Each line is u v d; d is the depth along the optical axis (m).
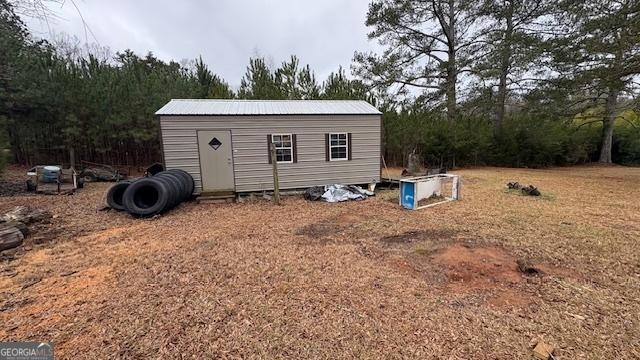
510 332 2.76
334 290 3.54
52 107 12.55
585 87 12.95
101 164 14.44
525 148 17.38
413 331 2.79
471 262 4.20
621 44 9.98
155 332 2.81
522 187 9.55
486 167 17.25
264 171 9.58
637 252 4.54
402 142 16.72
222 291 3.54
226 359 2.48
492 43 14.91
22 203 8.26
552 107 15.63
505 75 15.58
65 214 7.30
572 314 3.01
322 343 2.65
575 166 18.66
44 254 4.81
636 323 2.85
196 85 16.45
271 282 3.76
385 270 4.06
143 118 13.84
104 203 8.38
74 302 3.36
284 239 5.44
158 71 16.75
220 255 4.69
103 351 2.58
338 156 10.28
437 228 5.88
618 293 3.40
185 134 8.82
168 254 4.76
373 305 3.22
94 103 13.01
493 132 17.69
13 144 13.34
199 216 7.24
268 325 2.90
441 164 16.94
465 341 2.65
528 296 3.36
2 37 9.63
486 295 3.39
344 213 7.34
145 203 7.63
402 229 5.89
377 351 2.55
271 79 16.09
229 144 9.16
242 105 10.34
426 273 3.94
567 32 13.64
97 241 5.44
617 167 17.88
